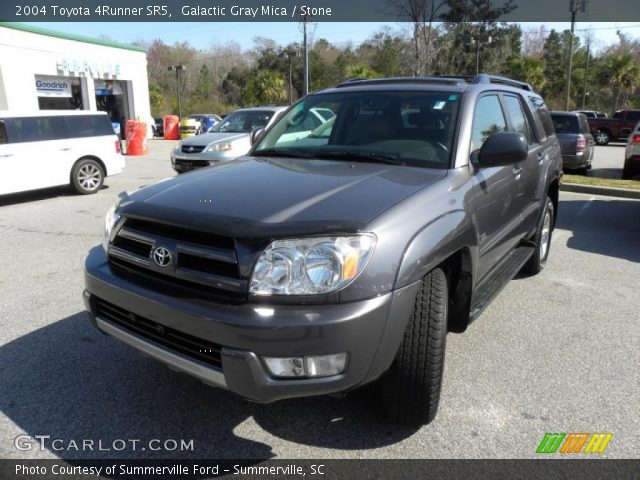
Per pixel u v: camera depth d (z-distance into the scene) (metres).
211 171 3.20
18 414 2.89
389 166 3.12
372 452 2.60
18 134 9.26
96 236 7.00
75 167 10.11
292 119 4.00
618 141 31.94
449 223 2.66
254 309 2.20
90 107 25.55
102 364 3.44
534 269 5.28
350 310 2.18
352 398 3.06
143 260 2.55
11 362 3.46
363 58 59.53
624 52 63.50
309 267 2.20
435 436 2.72
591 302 4.66
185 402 3.02
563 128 13.33
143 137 19.31
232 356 2.19
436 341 2.52
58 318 4.18
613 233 7.36
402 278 2.31
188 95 72.00
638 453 2.61
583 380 3.29
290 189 2.66
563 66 62.94
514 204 3.99
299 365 2.21
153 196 2.74
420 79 4.06
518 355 3.62
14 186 9.20
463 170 3.10
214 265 2.33
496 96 4.02
